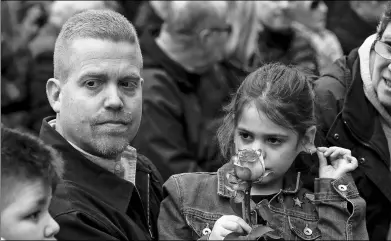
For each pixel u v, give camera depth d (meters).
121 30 3.94
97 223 3.77
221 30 6.44
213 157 6.13
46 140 3.94
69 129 3.94
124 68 3.89
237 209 3.80
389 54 4.56
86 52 3.86
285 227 4.07
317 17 7.52
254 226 3.61
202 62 6.41
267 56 7.27
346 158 4.30
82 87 3.87
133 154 4.31
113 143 3.88
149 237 4.10
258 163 3.44
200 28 6.33
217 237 3.56
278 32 7.48
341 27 7.52
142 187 4.29
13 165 3.17
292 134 4.02
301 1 7.40
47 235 3.21
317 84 4.91
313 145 4.19
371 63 4.72
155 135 5.96
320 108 4.79
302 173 4.43
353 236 4.13
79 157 3.94
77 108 3.87
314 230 4.11
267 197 4.12
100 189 3.98
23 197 3.17
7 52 8.05
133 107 3.94
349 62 4.96
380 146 4.73
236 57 7.55
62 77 3.95
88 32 3.90
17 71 7.98
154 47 6.36
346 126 4.75
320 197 4.18
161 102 6.07
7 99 7.91
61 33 4.02
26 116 7.95
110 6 7.98
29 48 8.06
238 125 4.04
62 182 3.78
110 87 3.88
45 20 8.49
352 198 4.20
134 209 4.16
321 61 7.27
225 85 6.72
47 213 3.26
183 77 6.36
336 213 4.14
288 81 4.07
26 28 8.42
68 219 3.65
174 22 6.32
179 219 4.08
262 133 3.97
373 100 4.72
